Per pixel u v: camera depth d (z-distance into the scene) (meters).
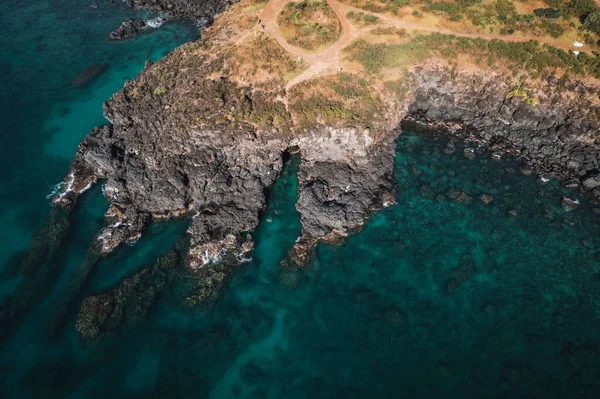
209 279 56.50
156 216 62.88
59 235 60.25
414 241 61.19
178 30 100.25
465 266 58.50
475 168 70.00
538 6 80.38
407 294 56.00
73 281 55.59
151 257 58.72
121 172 64.62
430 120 76.56
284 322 53.75
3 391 46.78
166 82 72.12
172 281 56.41
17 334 50.97
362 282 57.25
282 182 67.88
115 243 58.84
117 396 47.06
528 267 58.50
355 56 73.75
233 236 59.69
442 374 49.09
